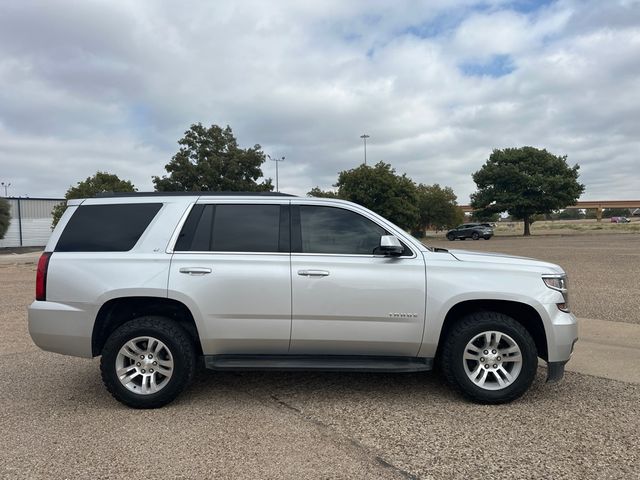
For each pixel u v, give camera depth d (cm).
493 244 3362
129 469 347
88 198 502
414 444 384
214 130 3359
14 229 5259
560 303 468
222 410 460
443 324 478
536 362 462
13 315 949
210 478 334
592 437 393
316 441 390
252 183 3419
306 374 572
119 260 468
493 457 361
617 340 691
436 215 6169
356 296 461
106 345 460
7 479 334
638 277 1317
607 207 12131
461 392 473
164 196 498
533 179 4962
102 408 468
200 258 468
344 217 488
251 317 462
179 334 464
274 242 476
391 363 472
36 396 502
